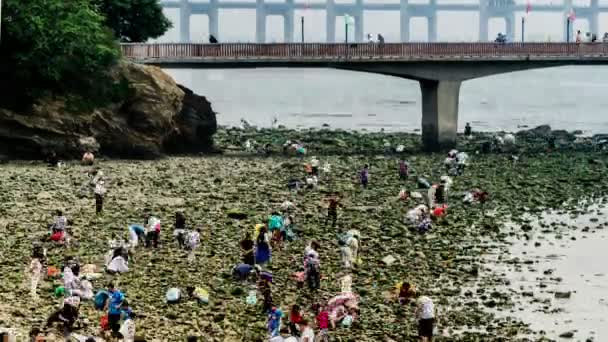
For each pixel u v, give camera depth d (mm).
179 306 100625
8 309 95188
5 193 153375
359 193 167875
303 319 94188
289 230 131750
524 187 177250
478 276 120625
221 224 138875
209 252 122688
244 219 143125
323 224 142250
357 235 131125
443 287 114750
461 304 108750
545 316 106625
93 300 99875
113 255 112812
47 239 123812
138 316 96312
